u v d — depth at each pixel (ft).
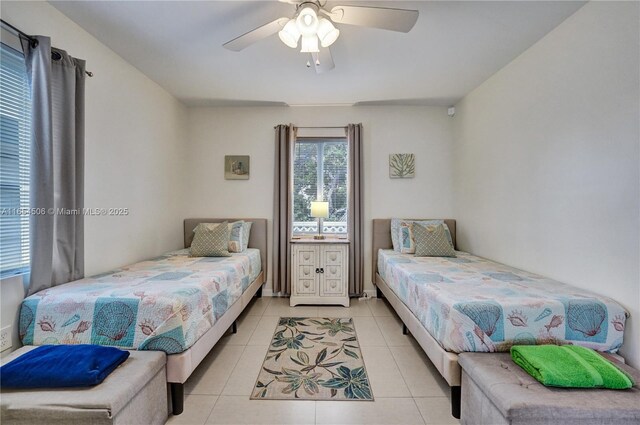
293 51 8.11
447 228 11.66
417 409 5.59
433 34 7.30
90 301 5.38
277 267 12.42
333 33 5.72
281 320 9.96
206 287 6.49
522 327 5.24
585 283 6.30
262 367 7.02
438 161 12.62
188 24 6.91
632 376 4.43
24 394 3.93
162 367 5.11
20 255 5.62
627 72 5.42
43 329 5.35
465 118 11.50
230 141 12.71
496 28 7.07
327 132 12.60
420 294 6.82
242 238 11.36
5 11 5.38
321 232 12.94
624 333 5.39
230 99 11.80
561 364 4.33
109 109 7.94
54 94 6.10
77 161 6.57
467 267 8.68
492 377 4.41
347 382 6.42
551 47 7.22
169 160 11.19
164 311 5.30
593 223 6.11
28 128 5.75
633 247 5.33
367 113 12.63
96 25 6.92
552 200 7.23
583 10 6.31
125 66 8.58
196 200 12.75
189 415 5.40
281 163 12.33
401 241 11.40
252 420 5.29
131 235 8.89
